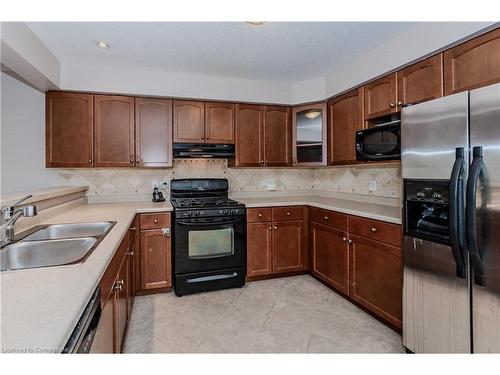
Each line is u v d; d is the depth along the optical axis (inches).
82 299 34.6
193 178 138.9
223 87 127.3
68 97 110.5
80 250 63.4
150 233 112.1
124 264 76.7
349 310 100.4
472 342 59.6
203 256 116.5
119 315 66.9
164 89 119.2
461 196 59.6
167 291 116.8
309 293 114.6
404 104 88.3
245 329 88.6
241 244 121.7
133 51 98.0
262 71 119.7
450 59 74.1
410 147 72.4
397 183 110.8
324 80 127.6
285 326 90.3
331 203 122.6
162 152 121.8
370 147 99.0
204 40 90.6
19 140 117.3
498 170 54.5
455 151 61.5
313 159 132.8
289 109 139.6
